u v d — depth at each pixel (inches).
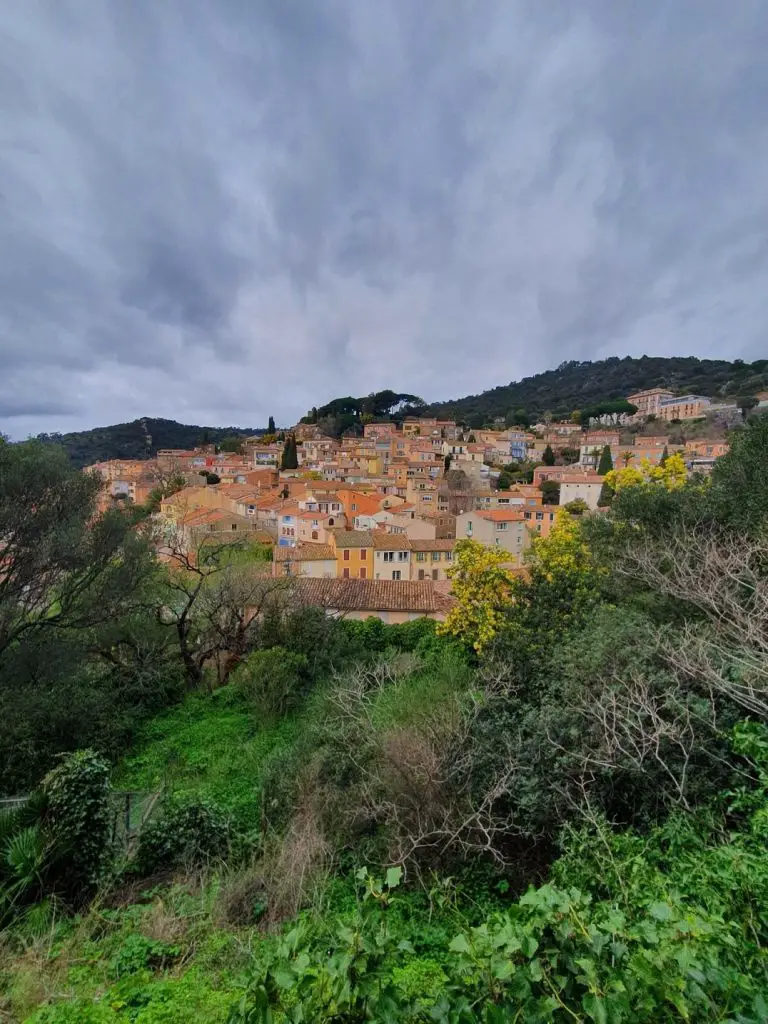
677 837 190.7
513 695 348.2
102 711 465.1
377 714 347.6
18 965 177.3
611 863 173.2
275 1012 89.0
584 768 230.2
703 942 95.1
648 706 230.4
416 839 243.6
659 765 225.0
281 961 92.7
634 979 82.9
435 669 466.6
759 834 161.3
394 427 3998.5
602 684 267.6
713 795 212.4
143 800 311.7
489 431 3720.5
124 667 560.7
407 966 180.2
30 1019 156.0
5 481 445.7
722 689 210.5
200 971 177.8
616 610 351.3
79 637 530.6
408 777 269.3
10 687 442.9
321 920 193.5
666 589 314.0
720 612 288.5
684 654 240.1
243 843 277.7
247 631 658.2
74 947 189.9
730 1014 82.7
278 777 338.3
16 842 216.2
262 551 1280.8
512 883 243.6
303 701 505.0
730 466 406.6
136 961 181.5
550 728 263.1
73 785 232.1
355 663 527.8
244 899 222.7
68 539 465.4
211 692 566.6
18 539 461.4
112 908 220.5
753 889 130.5
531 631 410.6
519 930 88.3
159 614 598.5
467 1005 82.1
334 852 268.4
